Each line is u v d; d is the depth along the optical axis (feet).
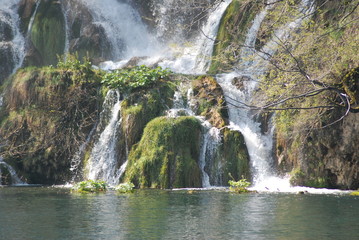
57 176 116.26
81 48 172.24
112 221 52.29
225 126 105.50
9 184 113.80
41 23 174.29
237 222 51.72
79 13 180.14
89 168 110.93
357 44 72.43
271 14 76.69
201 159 104.32
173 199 74.02
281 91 72.74
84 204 67.41
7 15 177.58
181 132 102.73
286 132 100.94
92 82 120.98
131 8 189.67
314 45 70.79
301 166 98.32
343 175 93.81
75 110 118.11
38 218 54.34
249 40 118.73
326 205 65.98
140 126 108.27
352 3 74.23
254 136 106.42
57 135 116.57
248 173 101.60
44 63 172.76
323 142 95.20
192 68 143.54
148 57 155.84
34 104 120.67
